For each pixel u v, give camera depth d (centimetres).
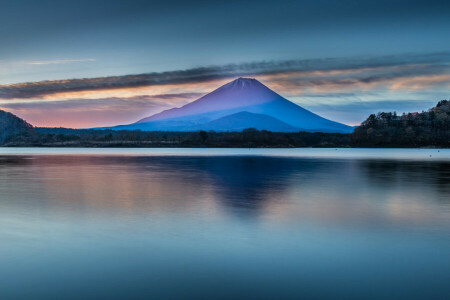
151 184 2980
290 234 1373
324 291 873
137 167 5028
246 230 1434
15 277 959
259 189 2664
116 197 2275
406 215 1728
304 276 960
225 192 2500
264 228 1468
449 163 6116
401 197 2295
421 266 1034
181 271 998
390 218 1659
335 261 1075
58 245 1238
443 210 1855
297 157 8788
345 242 1271
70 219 1639
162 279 945
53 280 939
